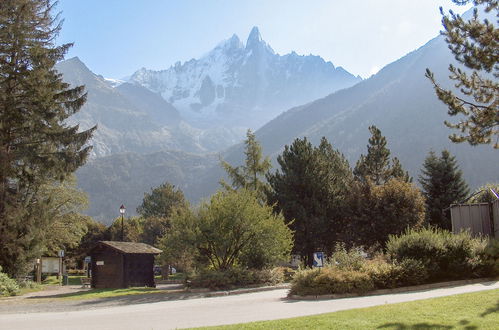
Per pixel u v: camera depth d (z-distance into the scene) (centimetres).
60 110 3319
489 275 1961
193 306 1703
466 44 1405
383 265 1870
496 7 1418
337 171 4806
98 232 7625
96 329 1191
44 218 3142
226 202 2636
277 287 2459
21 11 3145
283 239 2761
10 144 3188
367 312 1182
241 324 1124
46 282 4781
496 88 1430
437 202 4841
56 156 3219
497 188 3184
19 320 1464
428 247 1923
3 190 3006
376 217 3728
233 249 2689
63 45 3381
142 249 3328
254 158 4553
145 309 1672
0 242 2912
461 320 1028
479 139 1458
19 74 3058
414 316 1098
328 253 4091
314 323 1068
